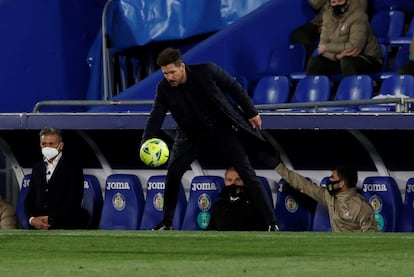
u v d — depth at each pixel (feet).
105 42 148.15
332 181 110.73
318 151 119.14
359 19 133.49
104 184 124.88
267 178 120.16
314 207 117.39
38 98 147.02
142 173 124.16
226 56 141.49
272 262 69.36
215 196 118.73
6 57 145.18
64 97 148.46
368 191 116.37
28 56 146.41
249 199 111.55
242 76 141.59
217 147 103.04
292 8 143.84
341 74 134.51
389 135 117.29
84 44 150.20
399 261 69.77
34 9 146.82
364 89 128.67
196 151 103.14
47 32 147.64
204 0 146.51
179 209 120.78
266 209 103.71
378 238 83.92
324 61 134.92
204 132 102.17
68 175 117.08
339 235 87.15
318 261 69.87
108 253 75.15
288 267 66.59
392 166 118.42
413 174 118.11
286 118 113.19
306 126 112.88
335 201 110.83
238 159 102.83
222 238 83.97
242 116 102.47
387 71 137.69
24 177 126.82
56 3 148.36
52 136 116.26
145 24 147.02
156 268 66.33
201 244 80.07
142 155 100.68
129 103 120.88
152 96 138.62
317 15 142.10
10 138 126.72
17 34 145.79
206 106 101.09
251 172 103.30
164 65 98.99
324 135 118.32
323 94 131.64
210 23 146.72
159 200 121.39
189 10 146.20
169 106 101.30
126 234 87.76
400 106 113.70
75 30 149.69
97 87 149.48
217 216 111.86
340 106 115.44
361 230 110.22
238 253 74.95
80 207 119.14
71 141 124.36
